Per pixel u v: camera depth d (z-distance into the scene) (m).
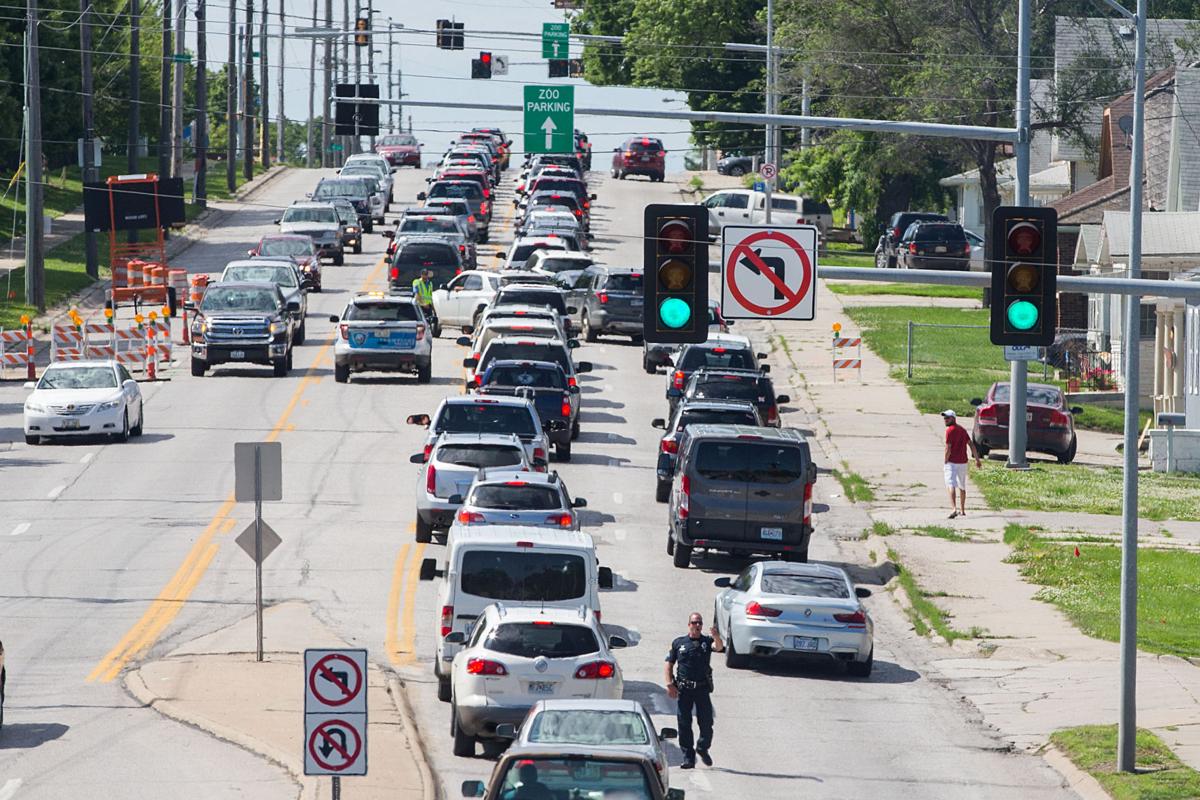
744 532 111.50
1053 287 69.25
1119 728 73.38
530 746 55.31
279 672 86.12
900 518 132.00
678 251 65.50
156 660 88.81
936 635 101.12
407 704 82.56
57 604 100.19
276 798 66.19
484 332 165.00
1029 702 86.75
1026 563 117.25
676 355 165.50
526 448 121.94
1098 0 158.75
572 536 84.31
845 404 178.88
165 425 155.50
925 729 81.69
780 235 73.88
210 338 177.00
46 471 136.88
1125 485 74.94
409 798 65.69
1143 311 198.25
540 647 72.31
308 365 186.25
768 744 78.12
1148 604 106.88
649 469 144.88
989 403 159.38
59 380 149.12
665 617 101.75
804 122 113.88
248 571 108.44
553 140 133.12
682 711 73.00
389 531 119.62
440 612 83.56
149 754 72.50
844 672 93.06
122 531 118.19
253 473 89.00
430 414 160.38
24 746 73.62
